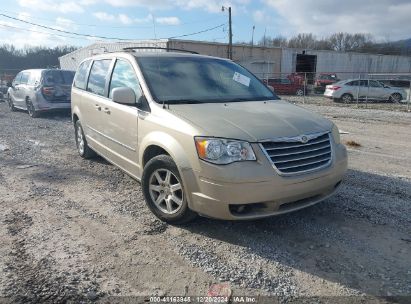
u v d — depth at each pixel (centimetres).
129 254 355
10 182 577
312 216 434
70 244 375
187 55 539
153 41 3478
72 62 4600
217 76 511
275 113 414
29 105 1369
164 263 340
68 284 308
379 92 2353
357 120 1395
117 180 581
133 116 458
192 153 362
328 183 385
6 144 867
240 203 344
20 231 404
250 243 374
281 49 4266
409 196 504
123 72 515
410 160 720
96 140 602
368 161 708
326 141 396
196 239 383
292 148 364
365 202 478
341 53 4647
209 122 376
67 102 1337
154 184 426
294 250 360
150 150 436
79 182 574
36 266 335
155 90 450
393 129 1156
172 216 403
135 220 430
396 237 385
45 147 833
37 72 1362
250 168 343
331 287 304
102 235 394
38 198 505
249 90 510
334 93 2395
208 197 355
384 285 305
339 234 391
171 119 396
